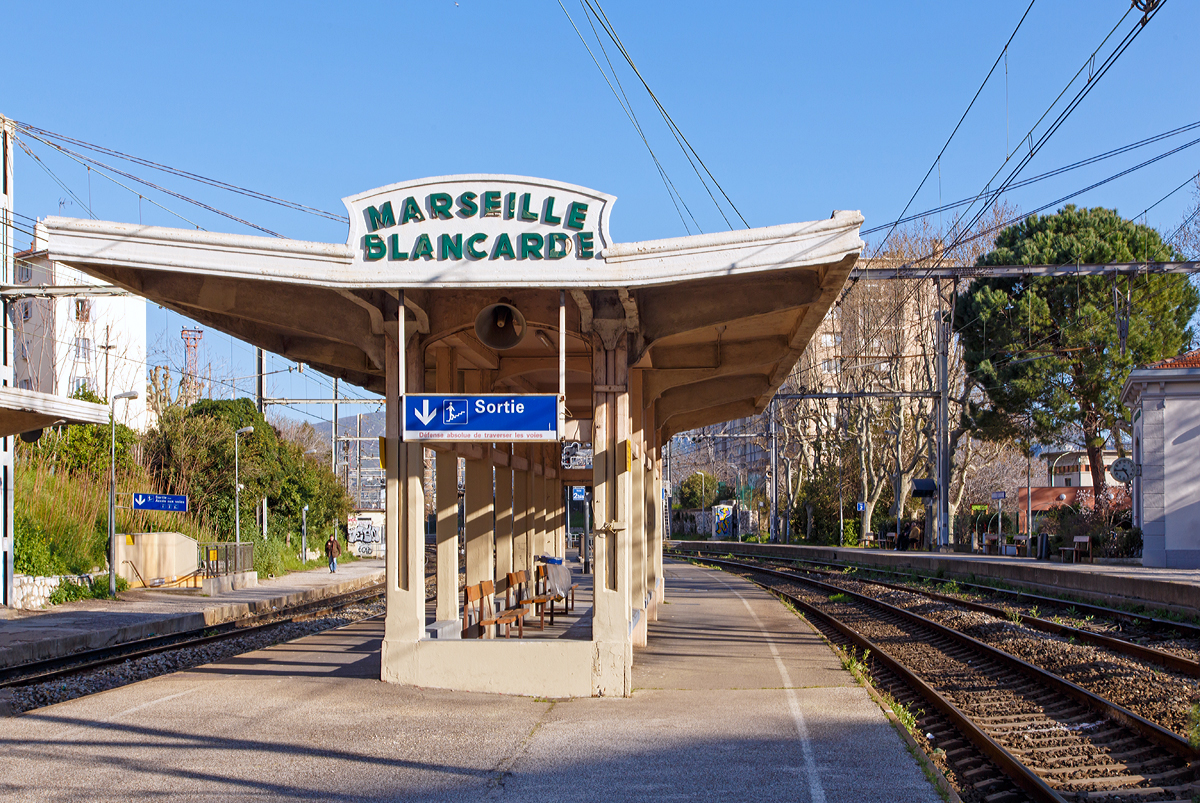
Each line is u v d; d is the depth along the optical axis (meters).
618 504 10.32
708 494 86.94
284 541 45.09
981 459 52.31
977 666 12.72
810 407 52.72
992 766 7.67
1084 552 29.45
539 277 9.69
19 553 22.77
